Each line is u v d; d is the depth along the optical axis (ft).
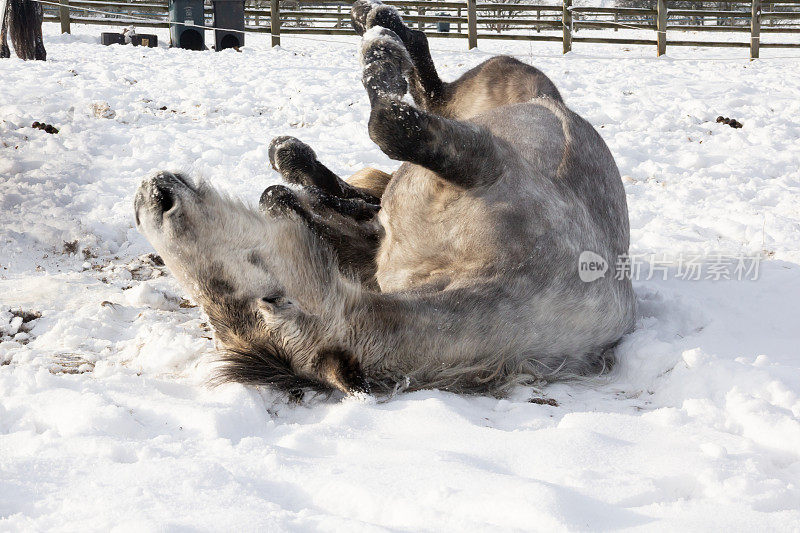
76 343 13.00
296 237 10.68
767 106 40.73
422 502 7.55
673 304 15.34
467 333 11.25
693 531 6.95
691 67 58.95
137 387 10.87
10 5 49.88
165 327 13.38
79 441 8.77
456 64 54.54
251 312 10.21
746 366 11.32
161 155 27.09
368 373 10.95
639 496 7.78
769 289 16.53
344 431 9.62
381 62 13.83
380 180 17.24
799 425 9.37
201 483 7.82
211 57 56.03
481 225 11.84
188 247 9.78
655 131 34.50
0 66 45.42
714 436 9.42
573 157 13.79
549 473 8.29
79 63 49.08
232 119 34.53
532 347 11.91
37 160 25.48
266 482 8.10
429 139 11.50
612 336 13.10
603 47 82.94
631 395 11.85
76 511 7.23
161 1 76.74
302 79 45.42
